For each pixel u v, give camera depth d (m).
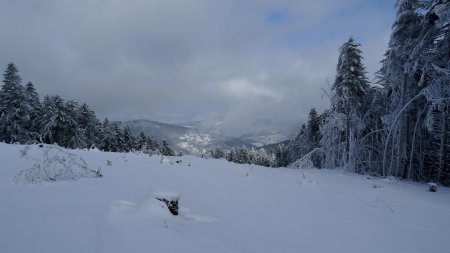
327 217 7.08
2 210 4.36
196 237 4.23
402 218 7.91
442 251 5.45
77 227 3.94
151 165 13.25
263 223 5.87
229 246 4.12
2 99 45.34
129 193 6.61
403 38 23.77
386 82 27.06
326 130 31.89
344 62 29.30
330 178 16.58
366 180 17.86
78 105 58.34
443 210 9.56
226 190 9.26
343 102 29.83
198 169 14.05
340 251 4.80
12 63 45.94
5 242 3.20
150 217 4.63
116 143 70.38
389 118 25.23
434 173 29.52
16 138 45.19
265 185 11.23
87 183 7.29
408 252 5.19
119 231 3.93
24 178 6.86
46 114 49.88
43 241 3.36
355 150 29.28
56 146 7.77
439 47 22.59
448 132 24.31
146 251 3.39
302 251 4.53
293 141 55.81
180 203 6.57
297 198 9.20
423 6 22.61
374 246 5.29
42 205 4.87
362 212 8.09
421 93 21.41
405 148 24.72
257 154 104.19
